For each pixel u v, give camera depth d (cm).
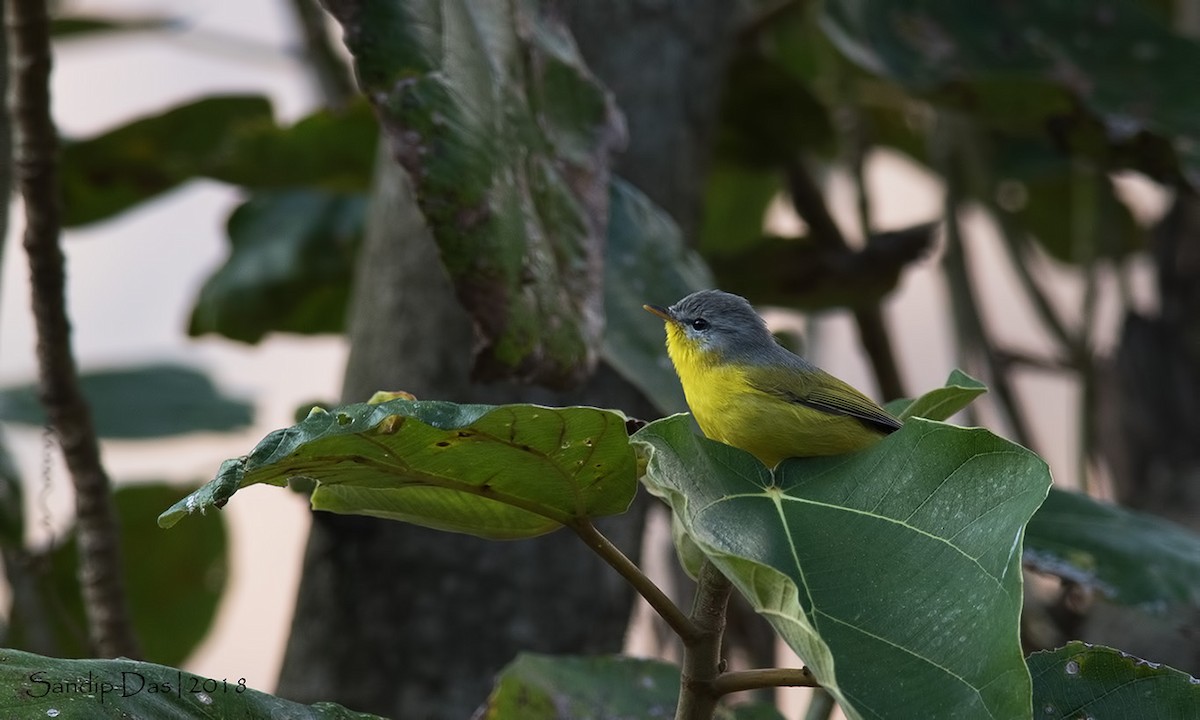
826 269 1283
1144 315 1288
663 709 753
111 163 1230
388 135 565
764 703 750
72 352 860
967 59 1157
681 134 1044
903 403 701
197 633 1376
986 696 438
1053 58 1177
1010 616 448
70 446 868
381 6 571
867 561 488
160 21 1354
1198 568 776
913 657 457
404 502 570
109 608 886
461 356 946
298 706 566
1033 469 478
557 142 696
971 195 1502
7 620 1109
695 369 972
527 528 564
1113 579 763
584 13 1024
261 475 514
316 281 1354
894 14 1177
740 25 1341
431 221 568
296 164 1216
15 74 798
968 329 1245
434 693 920
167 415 1383
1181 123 1128
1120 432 1270
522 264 605
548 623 939
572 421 492
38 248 831
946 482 496
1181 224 1292
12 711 484
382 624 925
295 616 956
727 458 527
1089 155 1159
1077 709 580
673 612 500
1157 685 579
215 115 1215
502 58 646
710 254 1295
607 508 530
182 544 1345
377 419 480
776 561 490
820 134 1419
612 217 850
